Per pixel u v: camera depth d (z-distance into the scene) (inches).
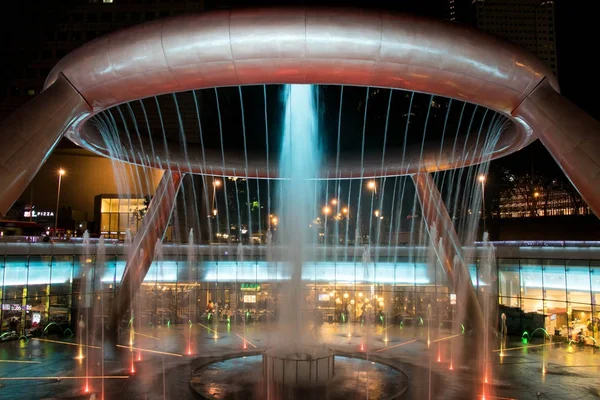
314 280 1469.0
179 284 1472.7
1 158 526.9
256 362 829.2
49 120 581.9
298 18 554.6
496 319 1295.5
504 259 1299.2
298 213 1195.3
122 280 1203.2
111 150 1059.3
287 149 1253.7
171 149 1179.9
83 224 2706.7
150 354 928.9
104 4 3307.1
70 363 858.8
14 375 775.7
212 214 3100.4
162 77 595.2
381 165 1218.6
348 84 619.5
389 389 669.3
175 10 3299.7
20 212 2797.7
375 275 1465.3
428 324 1344.7
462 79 606.9
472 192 2516.0
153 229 1238.9
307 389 663.8
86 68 600.4
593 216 2058.3
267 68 578.6
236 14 560.1
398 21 568.7
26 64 3235.7
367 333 1189.1
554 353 972.6
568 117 582.6
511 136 889.5
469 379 753.6
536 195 2407.7
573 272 1143.0
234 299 1494.8
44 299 1208.8
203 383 696.4
